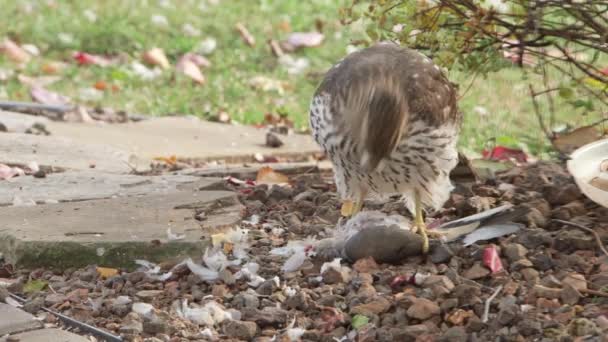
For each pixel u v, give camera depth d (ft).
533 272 30.76
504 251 32.09
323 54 76.59
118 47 75.46
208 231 34.17
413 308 28.48
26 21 79.46
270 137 53.31
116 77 68.64
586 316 28.14
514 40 40.32
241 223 36.22
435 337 27.25
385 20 37.22
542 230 33.81
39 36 76.28
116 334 28.50
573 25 36.37
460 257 32.22
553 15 38.06
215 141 53.62
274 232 35.70
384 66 30.91
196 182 40.78
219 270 31.86
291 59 74.95
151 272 31.83
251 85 68.85
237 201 38.06
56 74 69.31
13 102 57.72
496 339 27.14
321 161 51.90
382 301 29.04
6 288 31.30
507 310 27.76
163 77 69.77
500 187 38.81
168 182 40.91
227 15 85.46
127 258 32.58
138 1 87.92
